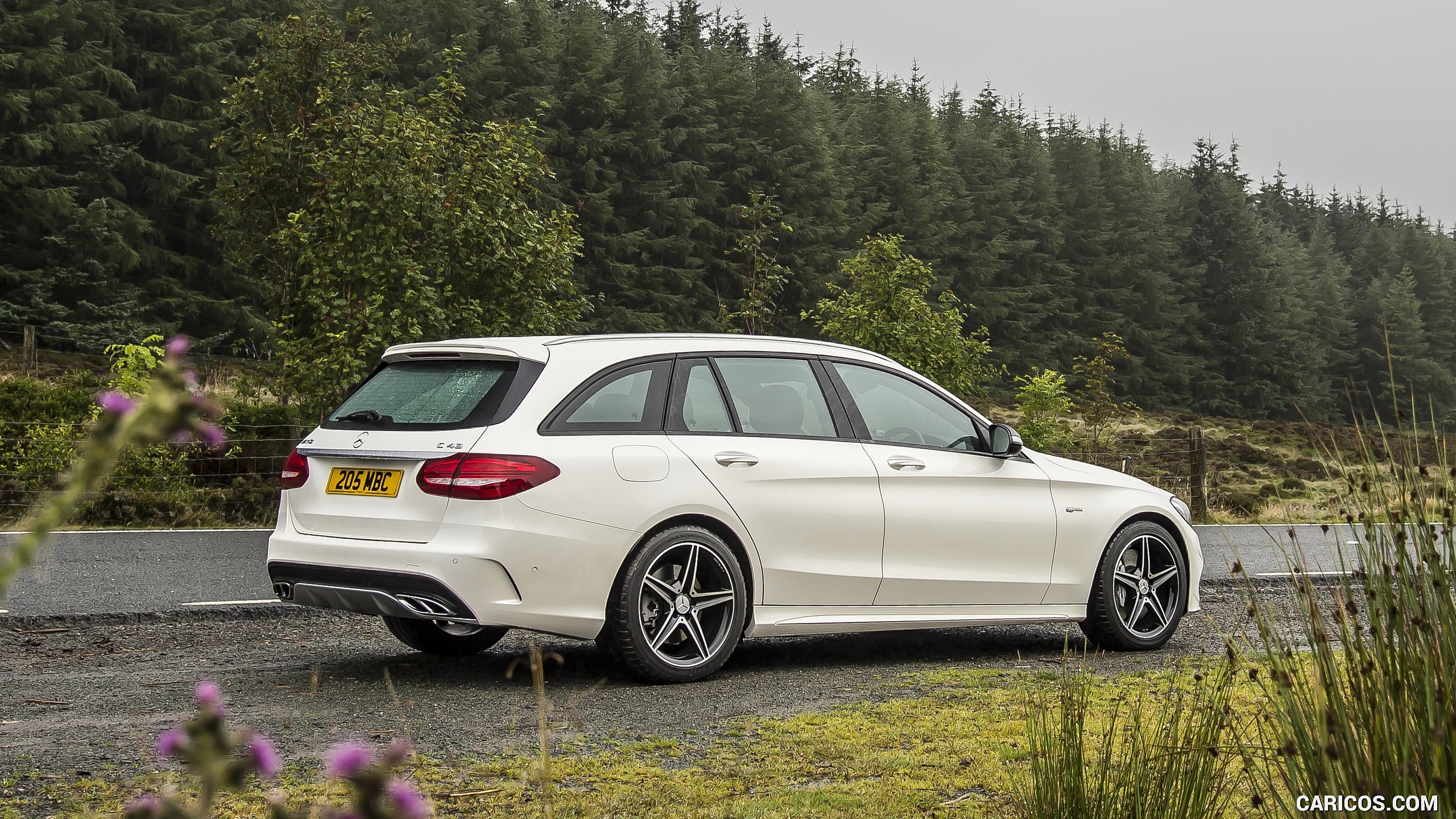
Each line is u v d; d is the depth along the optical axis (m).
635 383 5.45
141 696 4.86
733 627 5.45
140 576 8.48
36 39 39.31
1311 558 11.75
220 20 43.50
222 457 13.48
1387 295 93.81
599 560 5.09
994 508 6.26
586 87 54.56
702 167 56.66
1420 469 2.49
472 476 4.93
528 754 3.93
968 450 6.45
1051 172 78.94
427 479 4.99
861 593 5.86
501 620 4.91
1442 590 2.25
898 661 6.04
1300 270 95.25
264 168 17.62
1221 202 83.56
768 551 5.58
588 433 5.21
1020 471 6.42
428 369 5.52
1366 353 90.56
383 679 5.32
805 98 63.44
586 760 3.84
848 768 3.75
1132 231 77.81
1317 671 2.39
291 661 5.80
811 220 59.66
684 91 58.66
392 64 18.41
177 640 6.38
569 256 14.30
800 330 58.59
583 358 5.36
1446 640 2.19
